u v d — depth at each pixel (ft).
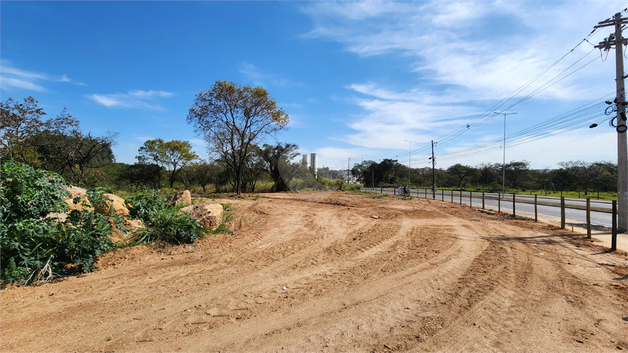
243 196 75.15
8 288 15.01
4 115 51.03
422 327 11.68
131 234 24.85
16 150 54.75
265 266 19.77
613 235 23.70
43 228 16.96
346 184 102.78
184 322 12.01
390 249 24.48
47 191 18.75
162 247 24.13
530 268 19.15
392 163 234.17
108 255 21.30
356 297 14.61
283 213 46.21
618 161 36.24
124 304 13.67
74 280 16.69
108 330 11.34
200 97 92.68
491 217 45.39
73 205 22.59
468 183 197.57
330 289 15.66
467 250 23.97
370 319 12.33
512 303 13.85
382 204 64.64
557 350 10.09
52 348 10.09
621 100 37.04
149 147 121.08
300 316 12.58
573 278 17.24
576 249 24.23
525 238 28.78
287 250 24.08
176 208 34.86
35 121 54.85
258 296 14.71
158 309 13.19
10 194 17.47
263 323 11.96
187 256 22.11
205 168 124.36
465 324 11.89
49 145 63.41
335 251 23.84
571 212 58.13
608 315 12.61
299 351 10.03
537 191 146.72
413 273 18.26
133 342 10.50
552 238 28.78
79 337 10.80
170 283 16.47
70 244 17.53
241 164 95.96
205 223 30.30
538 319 12.30
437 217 45.19
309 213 46.91
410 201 77.97
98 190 26.08
